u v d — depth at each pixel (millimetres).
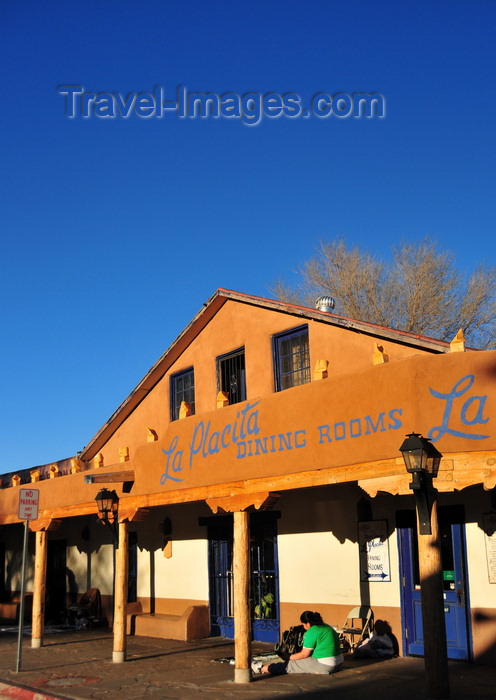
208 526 16344
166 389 17625
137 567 18625
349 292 31312
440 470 8625
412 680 9922
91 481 13328
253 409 11203
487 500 10992
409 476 8914
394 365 9250
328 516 13328
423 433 8820
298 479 10336
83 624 19141
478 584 10938
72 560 21578
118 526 13805
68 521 22000
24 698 10828
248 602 10859
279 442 10680
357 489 12836
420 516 8438
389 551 12125
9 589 25406
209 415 12133
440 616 8250
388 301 30938
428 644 8242
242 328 15422
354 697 9117
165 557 17547
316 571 13398
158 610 17578
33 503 12867
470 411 8641
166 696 9820
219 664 12242
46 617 21562
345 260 32094
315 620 11062
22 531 25016
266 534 14695
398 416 9086
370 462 9383
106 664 12898
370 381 9516
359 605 12500
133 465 13867
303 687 9914
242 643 10641
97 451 19906
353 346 12820
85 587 20703
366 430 9453
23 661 13656
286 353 14430
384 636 11883
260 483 10938
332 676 10555
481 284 29594
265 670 11070
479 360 8773
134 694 10102
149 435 14562
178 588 17016
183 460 12508
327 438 9969
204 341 16516
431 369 8953
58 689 10797
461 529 11258
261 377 14664
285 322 14359
